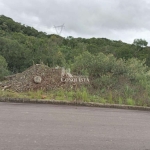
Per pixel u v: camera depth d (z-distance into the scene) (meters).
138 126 6.67
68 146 4.39
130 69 15.59
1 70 33.59
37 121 6.29
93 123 6.57
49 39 61.25
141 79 14.76
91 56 16.61
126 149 4.46
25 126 5.64
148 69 18.06
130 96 11.84
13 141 4.46
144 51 52.38
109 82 13.28
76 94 11.30
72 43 63.91
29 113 7.39
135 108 10.43
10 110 7.70
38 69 12.92
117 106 10.32
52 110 8.32
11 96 10.09
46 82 12.57
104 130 5.83
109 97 11.27
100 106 10.23
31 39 60.47
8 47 54.16
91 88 12.80
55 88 12.48
